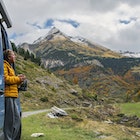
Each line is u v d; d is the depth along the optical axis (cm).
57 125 2292
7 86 757
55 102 8075
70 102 8994
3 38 837
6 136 744
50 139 1469
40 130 1786
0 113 643
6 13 770
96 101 11150
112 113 7162
